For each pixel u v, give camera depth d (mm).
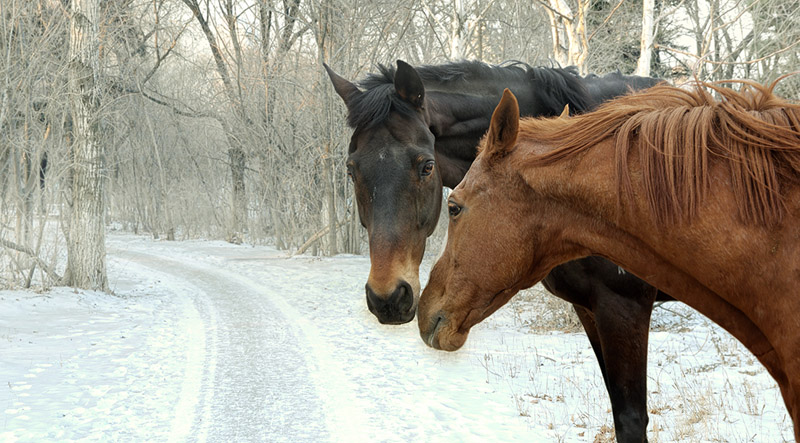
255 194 30266
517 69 3723
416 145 3057
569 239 1844
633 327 2973
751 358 6441
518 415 4945
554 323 9312
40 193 14031
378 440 4469
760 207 1478
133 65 26938
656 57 19672
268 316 11023
